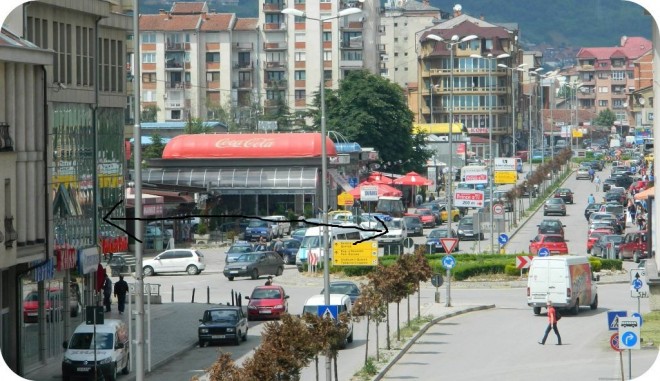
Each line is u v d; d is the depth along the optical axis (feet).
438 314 396.57
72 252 326.85
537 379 266.16
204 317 347.97
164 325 382.83
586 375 270.67
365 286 299.38
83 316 351.25
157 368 303.89
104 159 381.40
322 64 325.62
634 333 245.45
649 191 531.50
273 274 531.09
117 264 542.16
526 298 449.89
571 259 391.24
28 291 300.81
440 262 504.43
